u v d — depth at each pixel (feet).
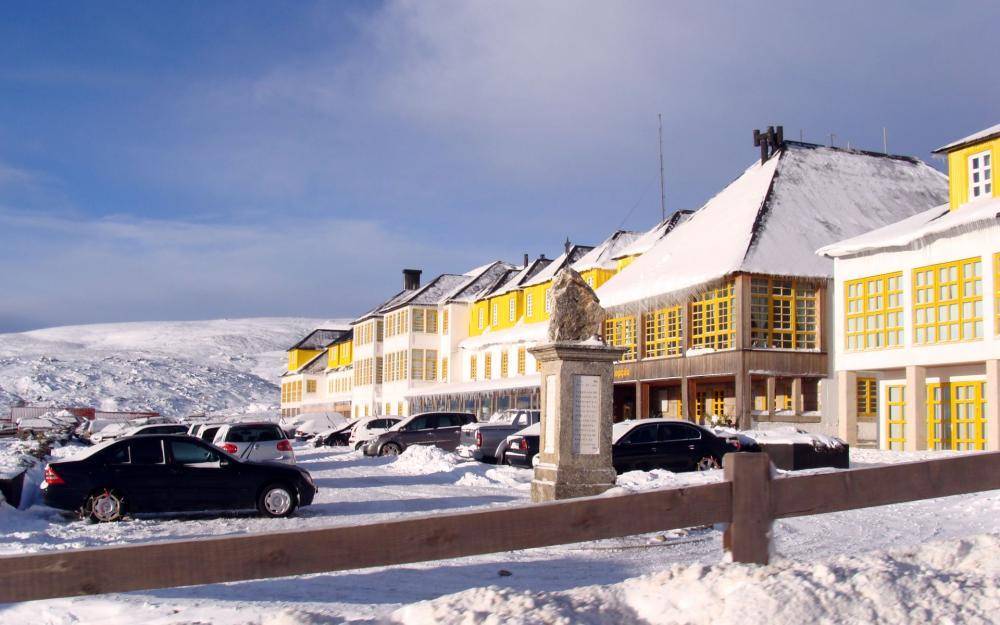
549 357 46.62
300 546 14.78
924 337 90.38
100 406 342.44
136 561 14.32
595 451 45.60
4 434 171.22
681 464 67.72
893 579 15.42
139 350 562.25
